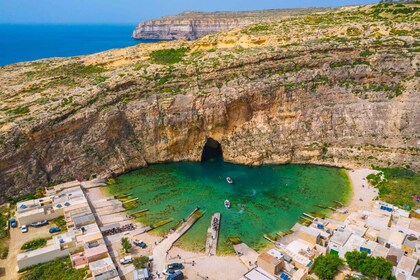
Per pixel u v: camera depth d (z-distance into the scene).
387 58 99.38
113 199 79.62
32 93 99.75
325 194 82.19
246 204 78.81
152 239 66.19
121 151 93.75
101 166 90.19
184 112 97.38
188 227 70.00
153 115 96.75
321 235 63.62
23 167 79.69
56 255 59.91
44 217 70.62
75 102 91.56
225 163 99.12
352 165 93.69
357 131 97.31
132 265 58.84
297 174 92.12
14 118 84.00
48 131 84.19
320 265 55.06
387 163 91.38
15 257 60.38
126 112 96.19
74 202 74.56
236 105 98.44
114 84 97.62
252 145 98.25
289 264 57.50
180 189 84.94
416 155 90.00
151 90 99.31
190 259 61.06
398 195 77.94
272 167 96.19
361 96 99.56
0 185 76.06
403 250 58.00
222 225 71.31
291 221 72.31
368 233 63.09
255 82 99.88
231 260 61.03
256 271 56.28
